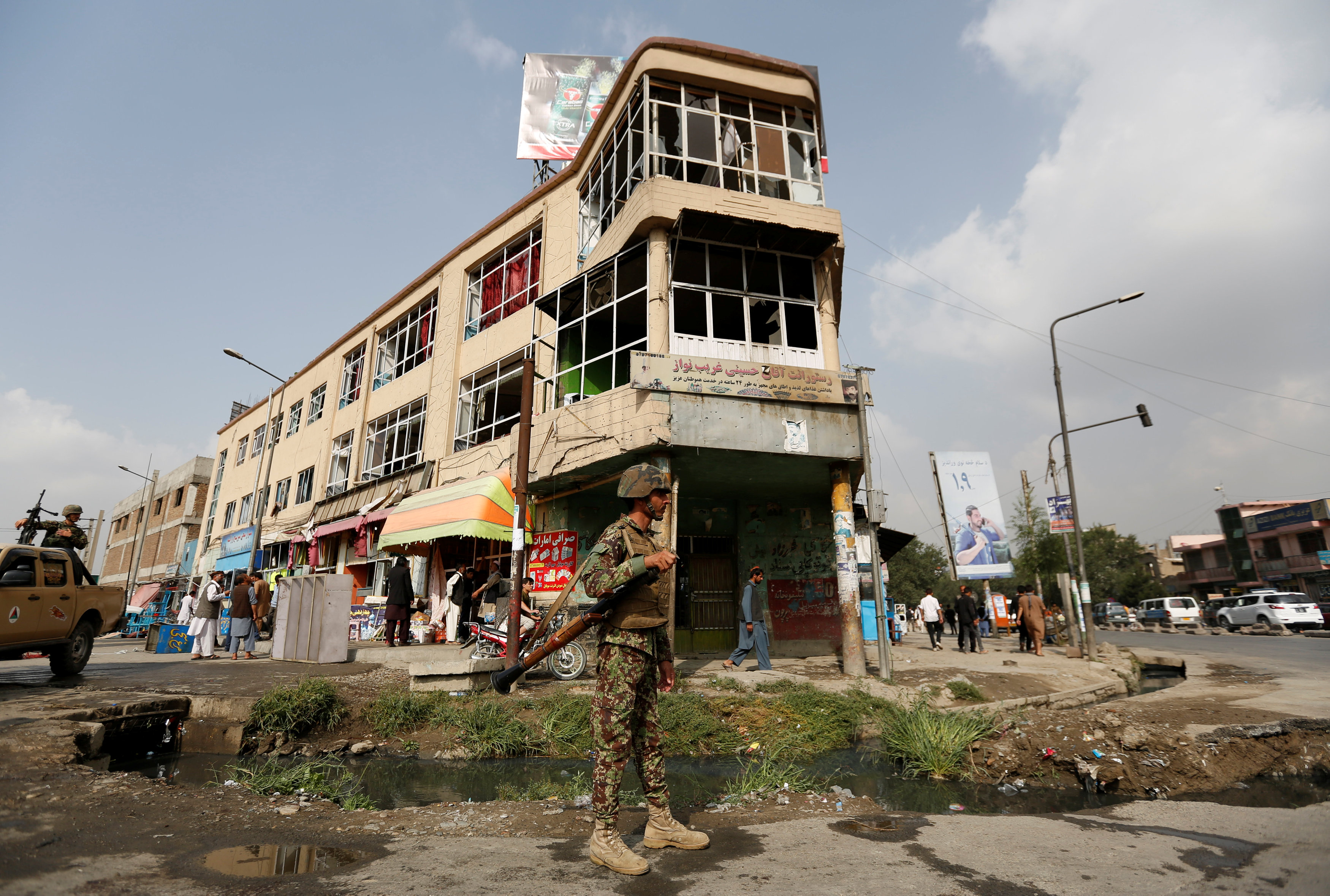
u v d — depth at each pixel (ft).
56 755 15.46
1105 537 200.64
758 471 41.16
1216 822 11.44
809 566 47.78
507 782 18.95
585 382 48.03
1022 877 8.61
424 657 38.58
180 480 136.77
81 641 31.78
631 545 10.20
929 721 21.71
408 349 72.59
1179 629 103.04
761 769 18.83
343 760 22.12
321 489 79.61
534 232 59.06
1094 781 17.83
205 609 44.27
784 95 45.29
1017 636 89.92
